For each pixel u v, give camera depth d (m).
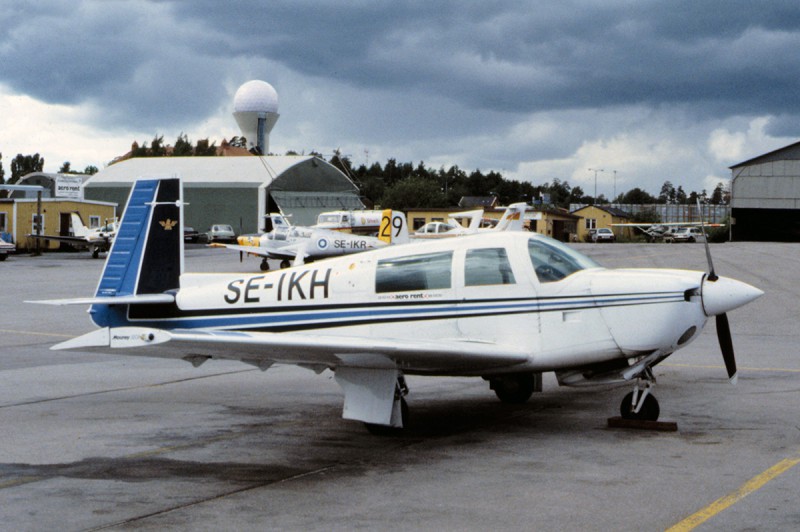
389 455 7.20
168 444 7.68
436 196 96.69
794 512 5.35
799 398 9.66
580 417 8.80
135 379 11.67
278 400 10.03
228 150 127.44
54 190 71.44
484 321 8.33
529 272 8.20
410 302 8.62
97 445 7.64
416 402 9.78
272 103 79.69
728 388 10.35
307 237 34.59
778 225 60.66
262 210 66.44
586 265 8.35
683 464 6.69
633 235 76.94
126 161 75.56
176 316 9.94
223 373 12.22
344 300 8.95
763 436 7.71
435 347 7.37
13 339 15.94
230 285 9.71
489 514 5.43
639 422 8.14
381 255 8.98
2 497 5.95
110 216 53.53
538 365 8.17
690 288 7.79
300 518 5.41
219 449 7.47
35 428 8.41
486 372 8.49
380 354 7.20
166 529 5.21
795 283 24.88
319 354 7.27
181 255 10.13
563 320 8.05
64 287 26.41
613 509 5.48
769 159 60.59
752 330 16.67
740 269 29.58
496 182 147.25
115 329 7.37
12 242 45.69
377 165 146.50
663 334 7.74
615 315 7.88
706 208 88.81
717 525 5.09
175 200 10.16
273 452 7.35
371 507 5.64
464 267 8.47
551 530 5.08
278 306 9.34
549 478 6.32
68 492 6.08
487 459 6.99
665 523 5.16
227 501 5.83
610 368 8.28
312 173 70.69
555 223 72.50
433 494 5.94
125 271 10.22
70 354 14.14
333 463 6.93
